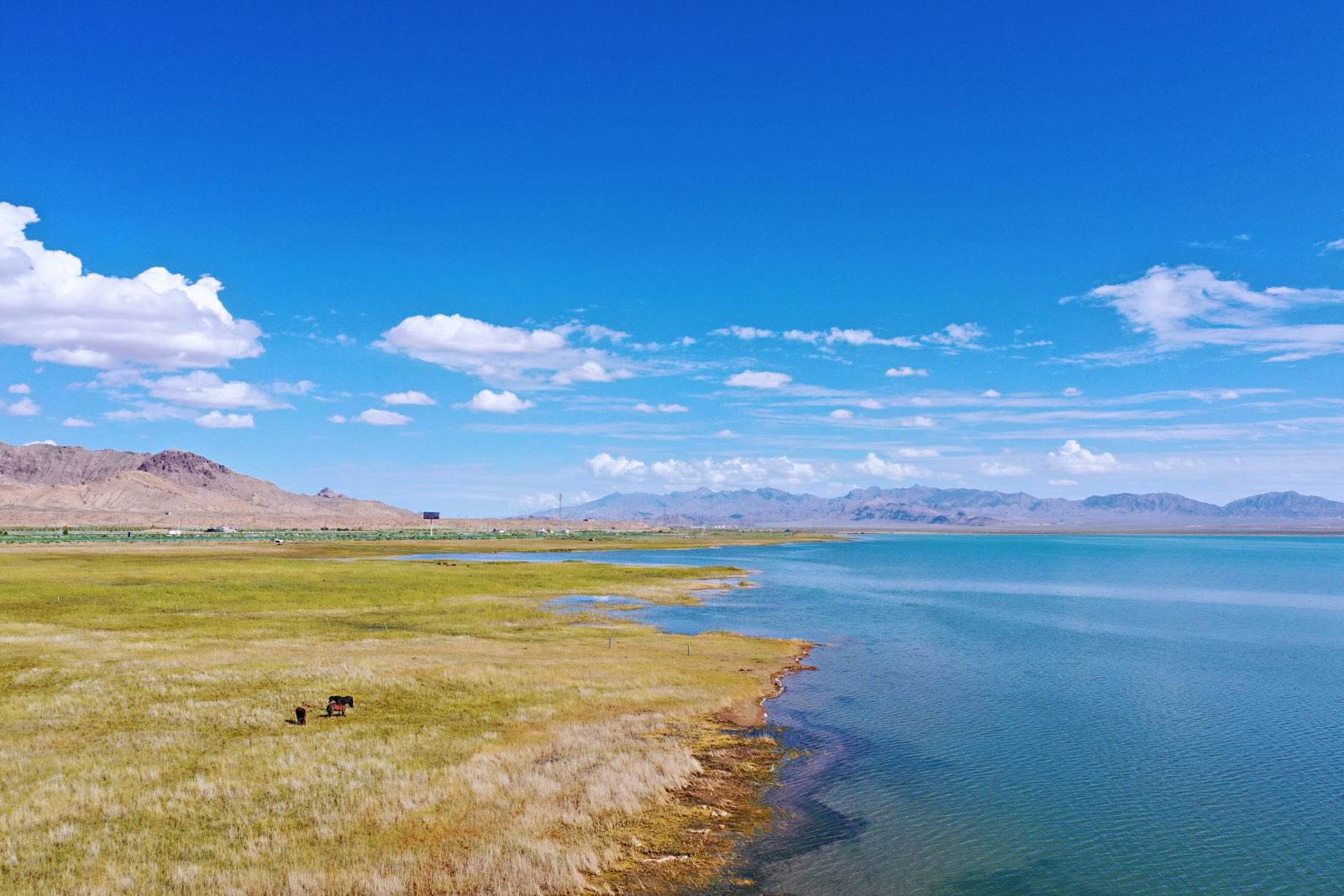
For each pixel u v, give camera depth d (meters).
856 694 46.75
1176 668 56.19
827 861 24.84
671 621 75.88
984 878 23.94
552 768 30.59
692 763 32.88
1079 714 43.00
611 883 22.89
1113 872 24.58
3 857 22.22
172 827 24.64
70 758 30.14
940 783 31.94
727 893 22.61
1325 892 23.66
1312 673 54.72
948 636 69.44
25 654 48.16
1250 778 33.09
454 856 23.30
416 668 46.50
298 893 20.95
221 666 45.91
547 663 50.72
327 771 29.53
